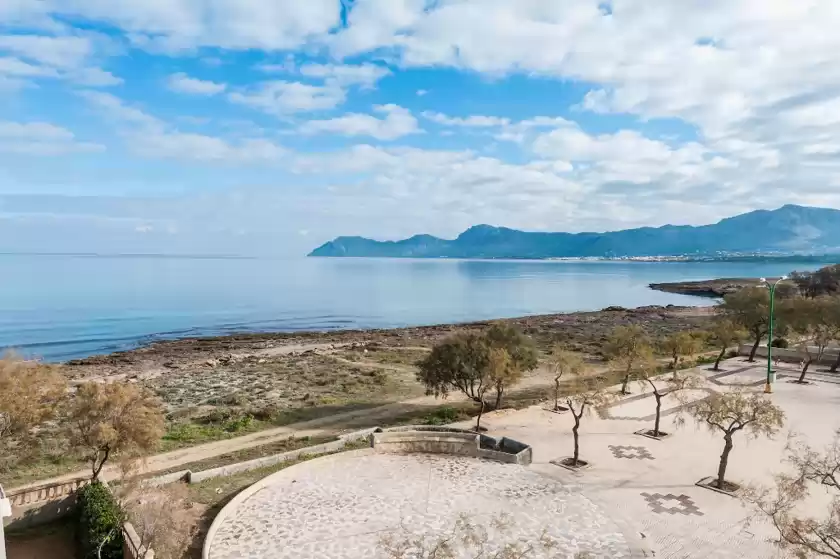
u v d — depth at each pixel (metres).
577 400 33.09
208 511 25.44
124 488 25.17
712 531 22.86
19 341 90.88
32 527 24.30
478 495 26.86
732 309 63.88
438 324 121.25
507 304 168.75
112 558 20.62
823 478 19.41
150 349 81.69
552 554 21.16
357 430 38.59
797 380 50.84
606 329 99.19
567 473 29.45
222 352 78.69
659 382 49.88
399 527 23.62
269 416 41.78
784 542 18.27
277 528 23.66
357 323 122.88
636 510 24.91
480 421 38.88
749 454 31.77
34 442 33.09
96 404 25.95
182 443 35.81
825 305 55.22
